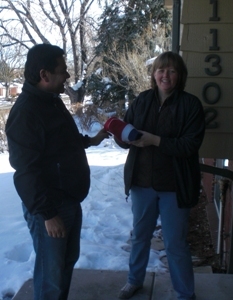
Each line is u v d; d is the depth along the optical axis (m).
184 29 3.96
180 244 3.24
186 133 3.12
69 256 3.13
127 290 3.59
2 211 6.77
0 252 4.98
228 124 4.00
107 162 10.36
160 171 3.21
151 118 3.22
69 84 22.88
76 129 3.04
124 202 7.00
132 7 18.39
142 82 14.34
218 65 3.94
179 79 3.16
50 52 2.79
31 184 2.68
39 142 2.76
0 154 12.31
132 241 3.53
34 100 2.78
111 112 18.02
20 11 22.78
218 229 5.32
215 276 3.89
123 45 16.88
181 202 3.15
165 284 3.77
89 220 6.27
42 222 2.88
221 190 4.84
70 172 2.91
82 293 3.71
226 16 3.89
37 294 2.97
